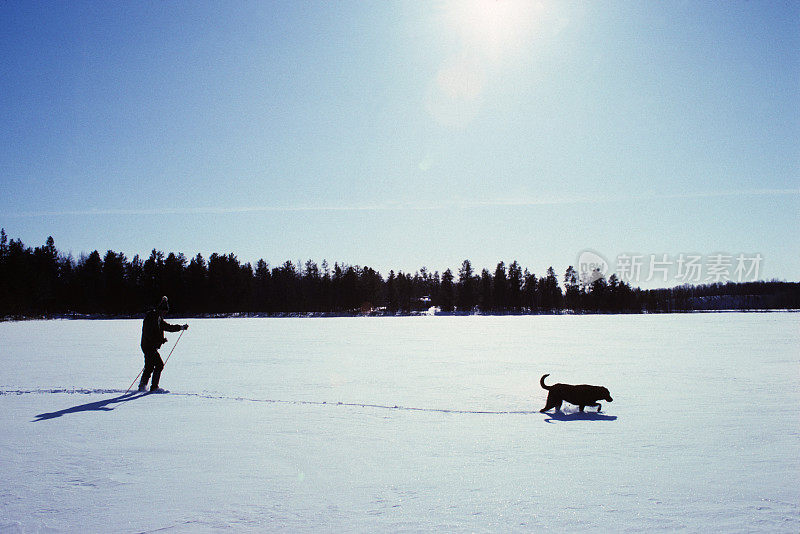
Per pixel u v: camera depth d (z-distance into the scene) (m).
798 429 5.72
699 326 35.88
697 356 15.19
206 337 26.48
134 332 31.59
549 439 5.38
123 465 4.45
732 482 3.84
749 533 2.89
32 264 70.38
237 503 3.50
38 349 19.00
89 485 3.92
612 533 2.91
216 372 11.84
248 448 5.02
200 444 5.19
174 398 8.10
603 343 21.03
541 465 4.38
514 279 91.38
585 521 3.09
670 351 16.97
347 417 6.61
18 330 34.91
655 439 5.31
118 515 3.30
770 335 25.09
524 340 23.31
